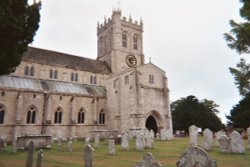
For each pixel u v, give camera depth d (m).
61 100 45.41
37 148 25.91
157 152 21.70
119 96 48.28
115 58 60.66
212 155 18.48
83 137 45.28
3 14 16.48
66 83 51.03
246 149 22.30
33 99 42.34
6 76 43.59
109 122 49.53
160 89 48.81
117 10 65.06
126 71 48.22
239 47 13.09
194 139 25.80
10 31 17.44
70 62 55.28
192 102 70.19
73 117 45.12
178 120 68.94
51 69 50.62
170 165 14.56
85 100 48.38
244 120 48.72
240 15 12.52
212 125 66.38
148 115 45.56
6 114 39.00
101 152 22.70
